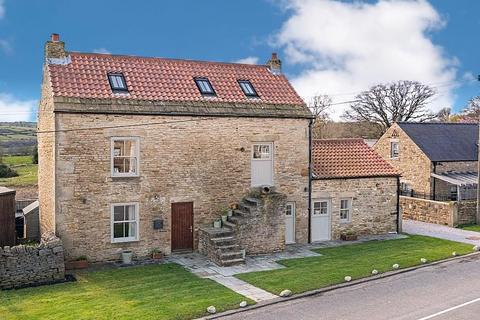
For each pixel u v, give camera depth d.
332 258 21.00
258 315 14.33
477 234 26.81
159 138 21.02
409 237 25.72
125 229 20.86
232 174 22.58
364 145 27.73
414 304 15.16
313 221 24.66
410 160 37.25
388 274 18.72
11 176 49.59
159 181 21.11
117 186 20.34
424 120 60.91
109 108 19.98
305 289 16.67
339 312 14.52
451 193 36.19
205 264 19.97
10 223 23.59
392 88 61.28
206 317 14.15
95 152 19.89
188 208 21.80
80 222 19.75
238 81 24.59
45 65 21.75
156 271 18.89
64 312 14.21
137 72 22.62
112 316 13.90
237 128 22.58
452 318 13.88
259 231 21.80
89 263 19.89
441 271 19.23
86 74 21.33
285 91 25.02
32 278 17.30
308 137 24.23
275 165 23.47
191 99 22.11
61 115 19.22
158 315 14.03
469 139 39.31
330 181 24.86
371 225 26.12
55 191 19.25
